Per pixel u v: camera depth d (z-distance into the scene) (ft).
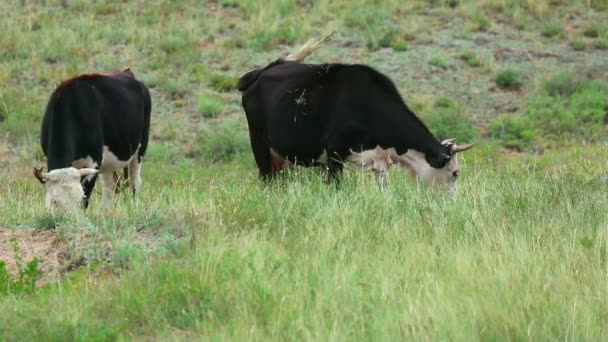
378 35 241.76
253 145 130.82
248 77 130.62
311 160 123.34
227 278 75.97
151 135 204.44
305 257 80.79
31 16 250.78
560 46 242.78
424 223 93.15
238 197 105.91
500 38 245.86
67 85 124.26
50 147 120.57
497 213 96.89
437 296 70.69
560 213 96.48
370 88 119.24
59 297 75.15
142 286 75.25
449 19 255.09
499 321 67.26
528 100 216.74
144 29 246.47
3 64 229.25
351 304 70.28
